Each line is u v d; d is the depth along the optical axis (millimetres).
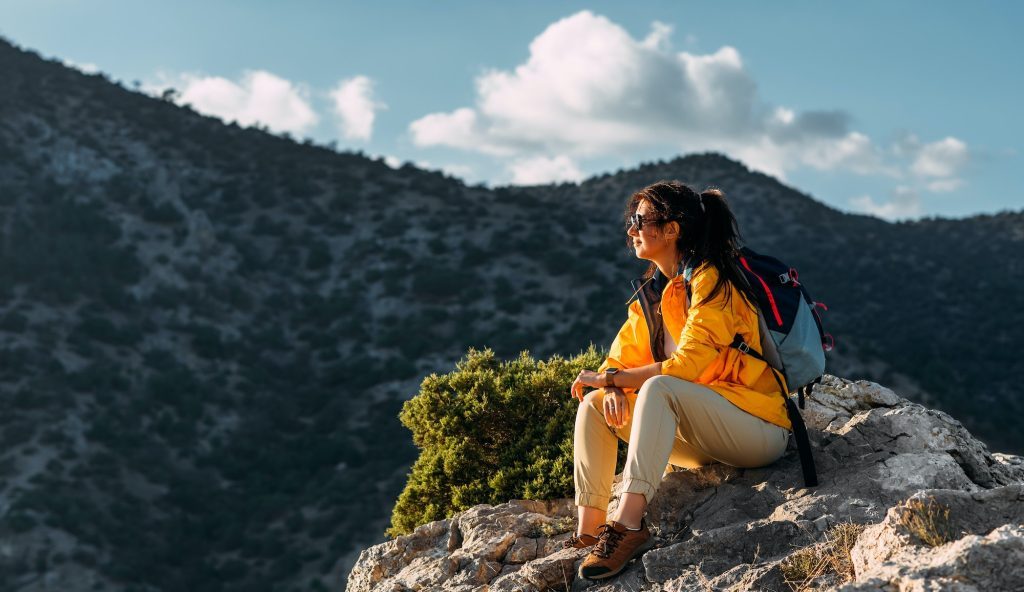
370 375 80938
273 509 61156
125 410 69062
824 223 129750
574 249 103562
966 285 110125
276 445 71000
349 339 88500
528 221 111375
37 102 107125
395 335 87125
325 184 116562
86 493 57844
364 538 56844
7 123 100625
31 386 67625
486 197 119000
